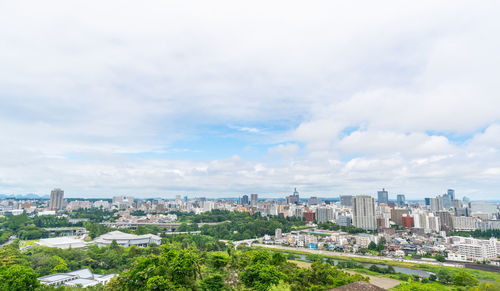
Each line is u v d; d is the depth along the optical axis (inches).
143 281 4552.2
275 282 4832.7
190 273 4911.4
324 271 6033.5
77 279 7514.8
